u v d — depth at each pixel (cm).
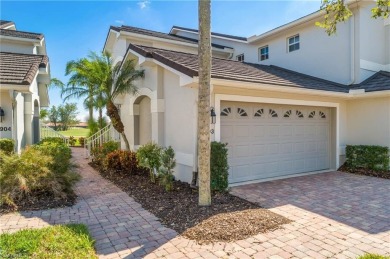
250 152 976
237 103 941
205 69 637
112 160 1142
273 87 903
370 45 1290
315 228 552
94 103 1281
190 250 457
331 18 1277
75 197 765
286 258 432
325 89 1069
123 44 1552
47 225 557
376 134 1163
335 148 1213
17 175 693
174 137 983
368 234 524
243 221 563
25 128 1252
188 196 764
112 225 566
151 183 928
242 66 1208
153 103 1078
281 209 673
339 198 769
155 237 508
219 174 794
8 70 1052
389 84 1109
